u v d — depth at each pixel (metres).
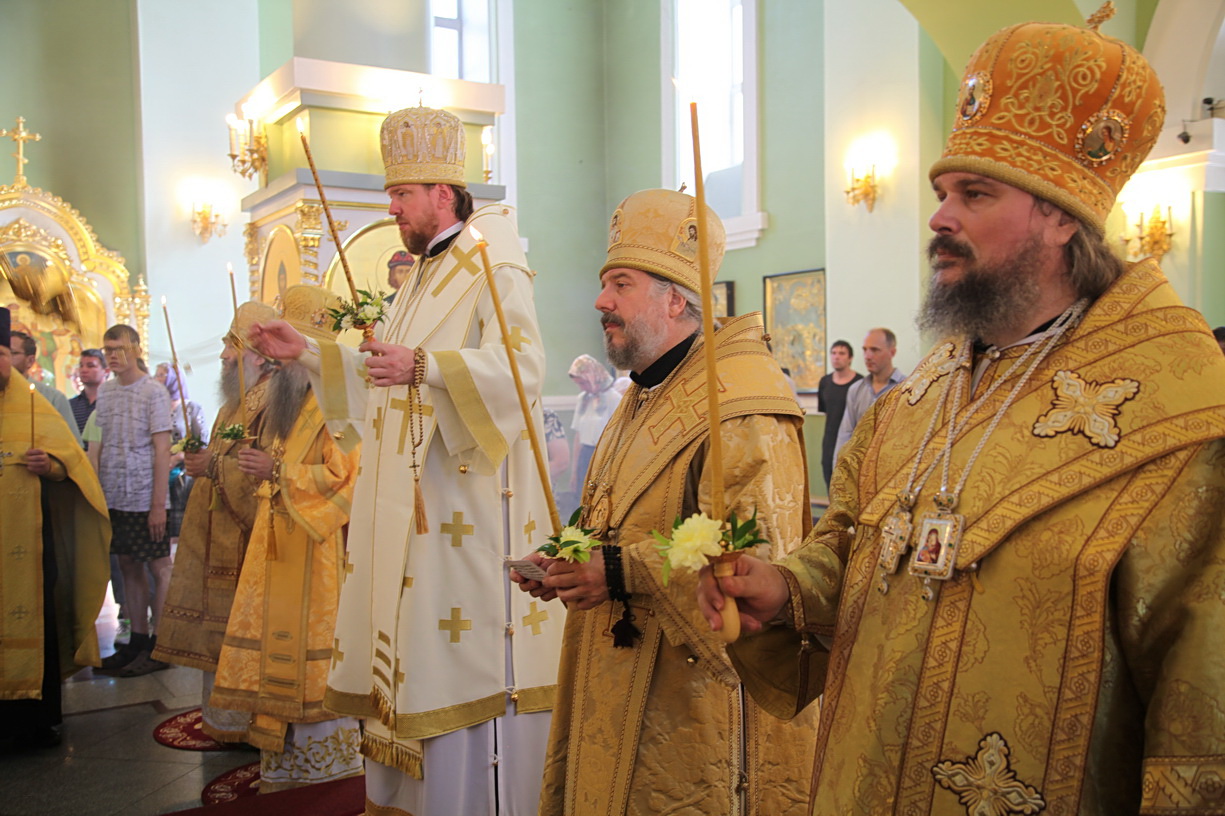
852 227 8.85
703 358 1.85
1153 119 1.16
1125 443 1.04
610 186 12.14
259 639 3.46
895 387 1.42
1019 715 1.05
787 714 1.50
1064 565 1.04
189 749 4.02
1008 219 1.16
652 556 1.67
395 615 2.57
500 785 2.68
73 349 9.78
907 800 1.11
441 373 2.44
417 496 2.55
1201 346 1.05
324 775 3.47
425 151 2.81
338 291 4.65
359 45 5.00
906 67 8.30
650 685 1.74
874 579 1.24
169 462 5.26
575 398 11.89
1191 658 0.96
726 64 10.91
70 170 10.21
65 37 10.21
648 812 1.72
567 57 11.91
